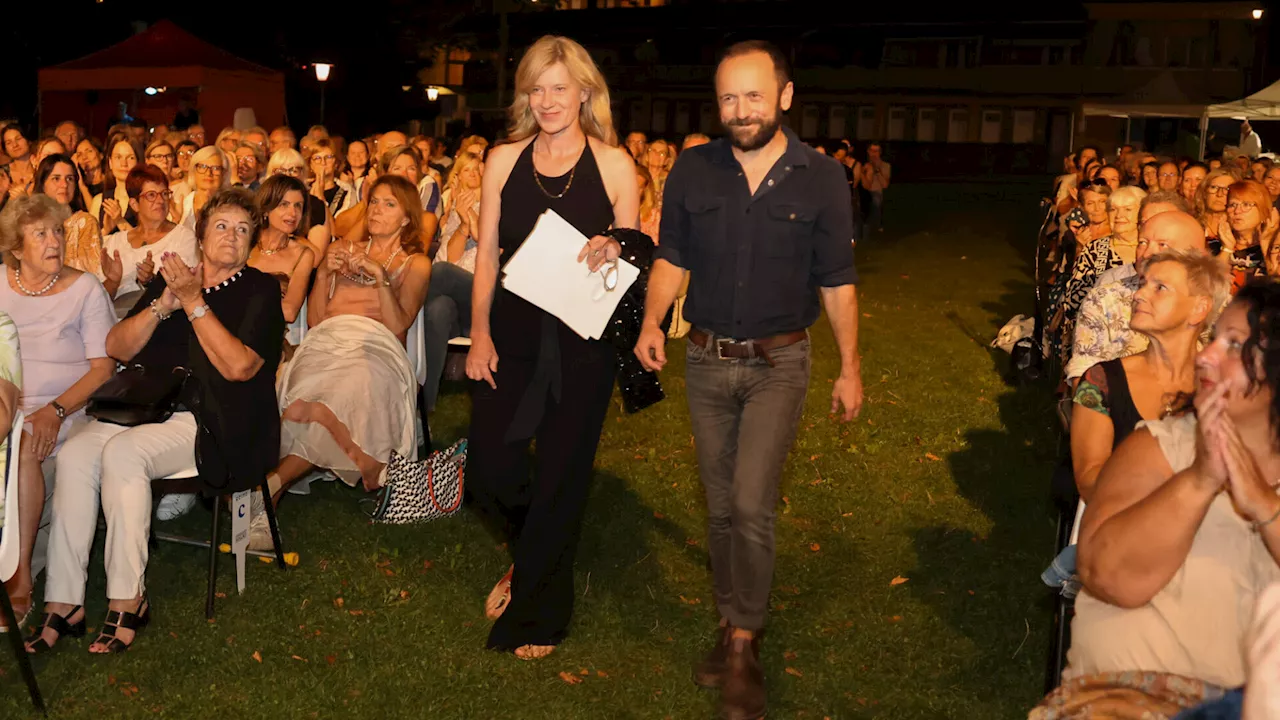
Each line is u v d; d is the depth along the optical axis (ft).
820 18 150.30
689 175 12.36
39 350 14.76
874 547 17.37
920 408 25.82
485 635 14.06
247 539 15.06
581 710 12.34
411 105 115.65
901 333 36.40
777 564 16.61
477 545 16.85
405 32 112.68
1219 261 9.91
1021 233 75.36
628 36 158.20
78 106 62.49
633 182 13.33
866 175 75.72
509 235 13.33
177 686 12.67
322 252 21.15
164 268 13.39
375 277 17.51
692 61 156.56
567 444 13.23
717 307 12.21
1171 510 7.35
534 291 12.77
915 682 13.28
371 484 17.20
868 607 15.24
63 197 23.63
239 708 12.28
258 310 14.34
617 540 17.28
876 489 19.93
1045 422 24.70
